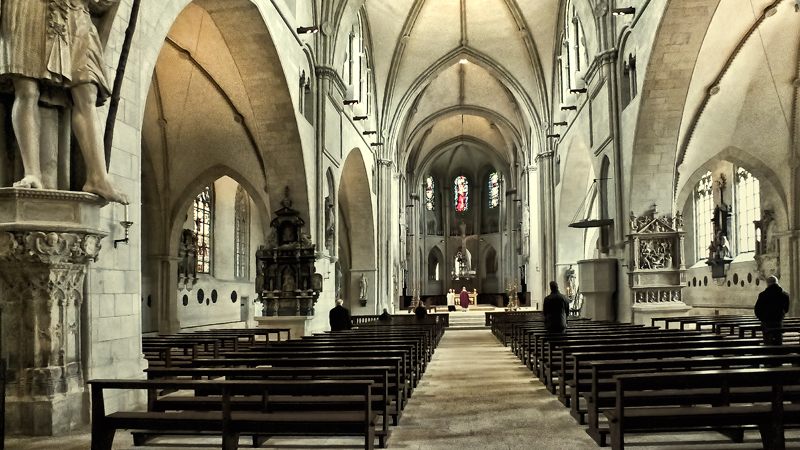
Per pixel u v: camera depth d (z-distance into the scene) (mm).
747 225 25078
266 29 16219
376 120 34156
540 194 34062
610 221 20562
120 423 5887
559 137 30312
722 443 6418
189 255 24234
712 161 23188
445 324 29516
